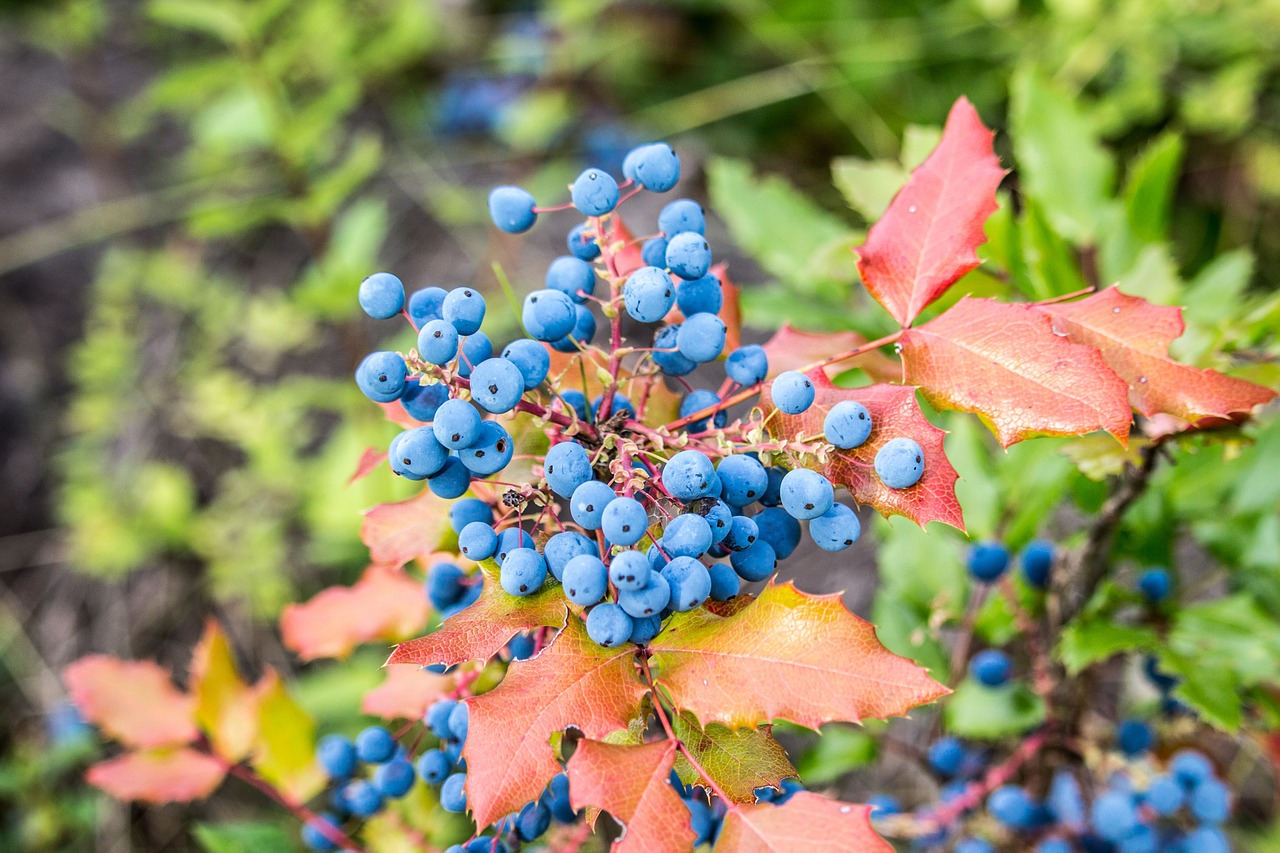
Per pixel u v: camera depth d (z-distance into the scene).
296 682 0.78
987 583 0.42
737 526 0.31
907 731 0.61
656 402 0.35
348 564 0.81
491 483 0.33
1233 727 0.38
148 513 0.81
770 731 0.31
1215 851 0.43
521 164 0.99
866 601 0.72
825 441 0.32
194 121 1.07
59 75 1.13
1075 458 0.36
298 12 0.86
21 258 0.97
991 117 0.90
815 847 0.30
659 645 0.31
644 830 0.30
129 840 0.72
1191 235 0.89
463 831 0.46
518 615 0.31
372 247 0.72
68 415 0.92
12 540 0.87
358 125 1.06
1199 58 0.85
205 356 0.88
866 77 0.94
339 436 0.82
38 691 0.80
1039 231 0.43
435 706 0.35
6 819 0.72
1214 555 0.44
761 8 0.98
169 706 0.44
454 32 1.09
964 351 0.32
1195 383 0.32
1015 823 0.43
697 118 0.97
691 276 0.32
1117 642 0.39
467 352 0.31
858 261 0.33
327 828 0.42
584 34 0.95
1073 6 0.79
